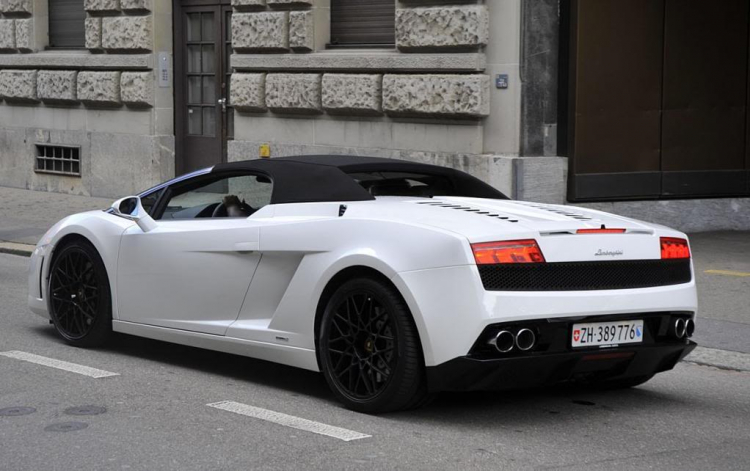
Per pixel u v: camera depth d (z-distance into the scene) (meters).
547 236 6.00
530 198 13.32
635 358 6.30
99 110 18.73
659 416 6.49
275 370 7.52
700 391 7.21
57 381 7.09
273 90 15.79
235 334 6.98
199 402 6.58
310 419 6.20
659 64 14.08
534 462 5.48
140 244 7.60
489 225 6.05
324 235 6.48
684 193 14.42
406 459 5.47
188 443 5.70
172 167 18.11
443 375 5.88
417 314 5.91
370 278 6.17
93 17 18.38
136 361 7.74
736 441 5.97
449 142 13.91
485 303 5.78
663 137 14.20
